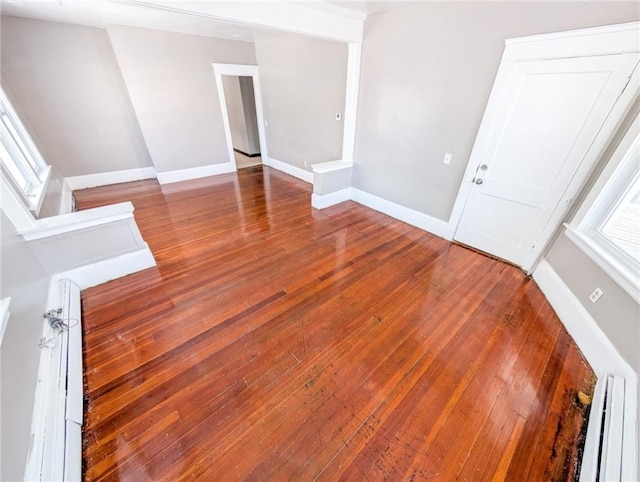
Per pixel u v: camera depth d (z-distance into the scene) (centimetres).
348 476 121
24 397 119
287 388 157
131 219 235
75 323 184
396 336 194
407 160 338
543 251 247
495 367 172
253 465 124
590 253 188
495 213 274
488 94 248
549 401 154
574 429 141
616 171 180
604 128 193
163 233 327
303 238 322
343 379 163
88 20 356
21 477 99
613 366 157
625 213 177
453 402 152
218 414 143
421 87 294
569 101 204
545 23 203
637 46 169
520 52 217
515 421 144
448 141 291
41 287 184
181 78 450
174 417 141
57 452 114
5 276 144
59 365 148
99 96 430
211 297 226
